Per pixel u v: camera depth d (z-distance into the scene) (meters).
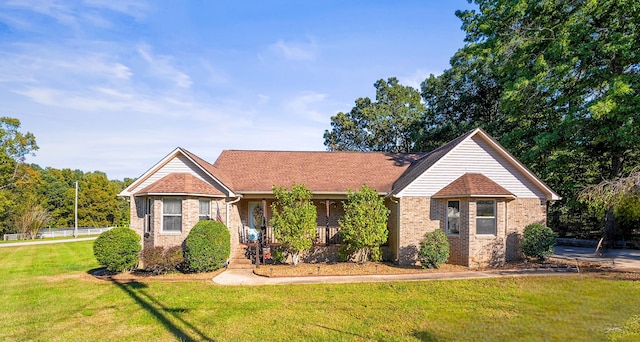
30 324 9.19
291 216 16.16
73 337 8.31
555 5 20.47
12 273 16.36
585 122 18.73
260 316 9.58
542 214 17.75
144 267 15.91
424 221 17.12
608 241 21.67
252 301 10.99
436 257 15.61
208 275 14.76
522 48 21.42
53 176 69.88
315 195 19.17
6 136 48.34
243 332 8.47
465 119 36.81
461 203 16.66
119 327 8.91
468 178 17.03
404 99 49.22
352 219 16.41
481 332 8.16
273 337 8.14
